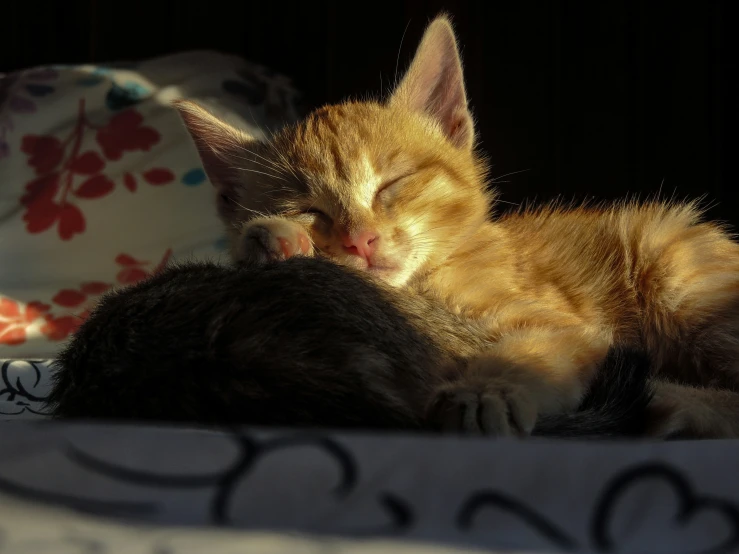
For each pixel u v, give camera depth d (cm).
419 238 44
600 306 46
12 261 57
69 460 27
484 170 48
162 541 23
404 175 45
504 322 41
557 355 38
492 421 34
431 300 41
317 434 28
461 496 26
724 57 64
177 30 70
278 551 23
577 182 66
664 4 65
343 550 23
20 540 23
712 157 64
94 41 71
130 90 63
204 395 32
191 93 63
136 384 33
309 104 68
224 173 48
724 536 26
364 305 34
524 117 66
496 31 66
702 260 46
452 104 48
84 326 35
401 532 25
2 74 67
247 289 33
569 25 65
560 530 25
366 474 27
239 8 69
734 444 31
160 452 27
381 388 32
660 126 65
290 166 45
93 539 23
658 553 25
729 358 44
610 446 29
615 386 37
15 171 60
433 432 34
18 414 43
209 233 58
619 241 47
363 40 67
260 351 32
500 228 48
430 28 48
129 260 57
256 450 27
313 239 43
